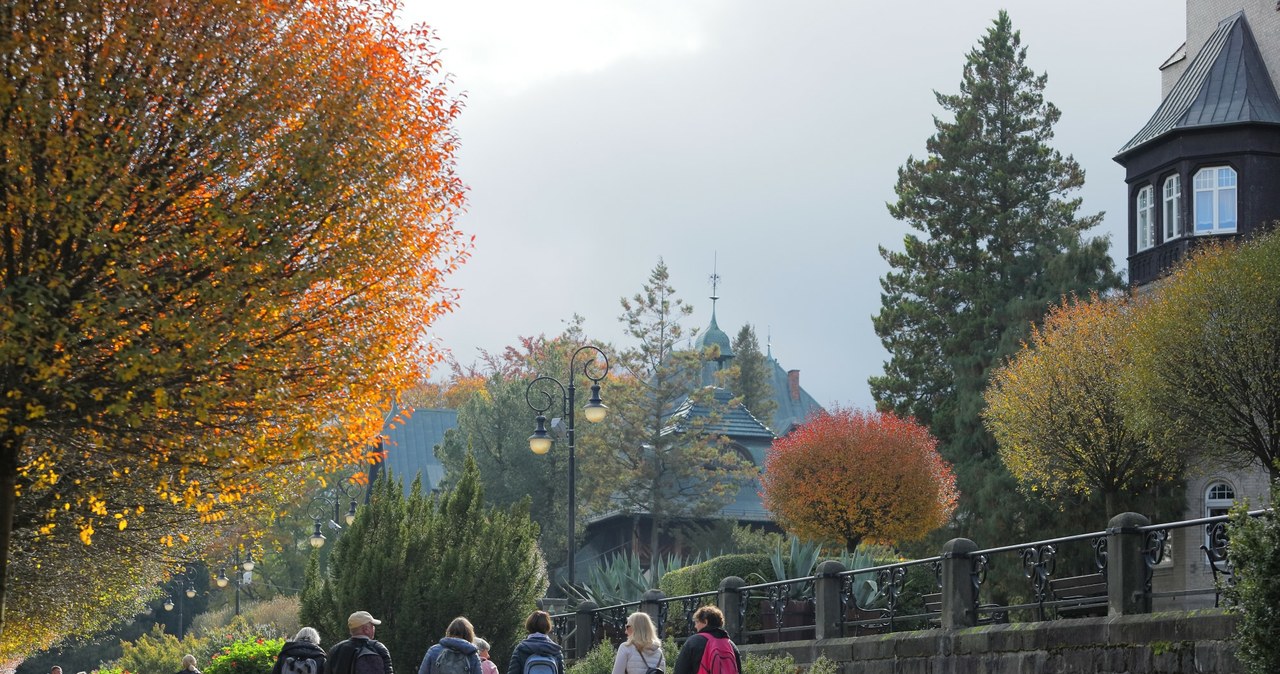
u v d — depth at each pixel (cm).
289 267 1123
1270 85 3156
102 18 1030
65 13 1020
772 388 7606
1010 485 3309
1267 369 2297
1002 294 4059
